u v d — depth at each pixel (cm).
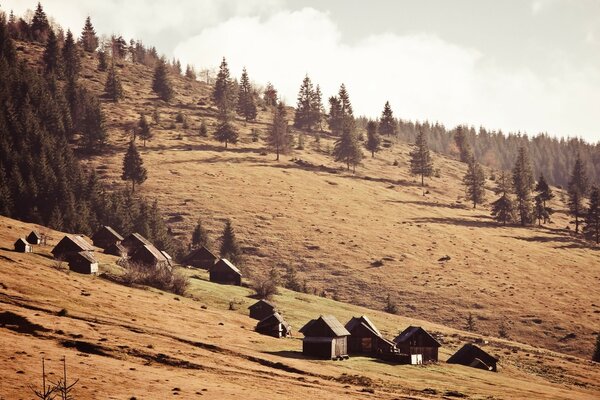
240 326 9088
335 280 15712
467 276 16575
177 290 10731
